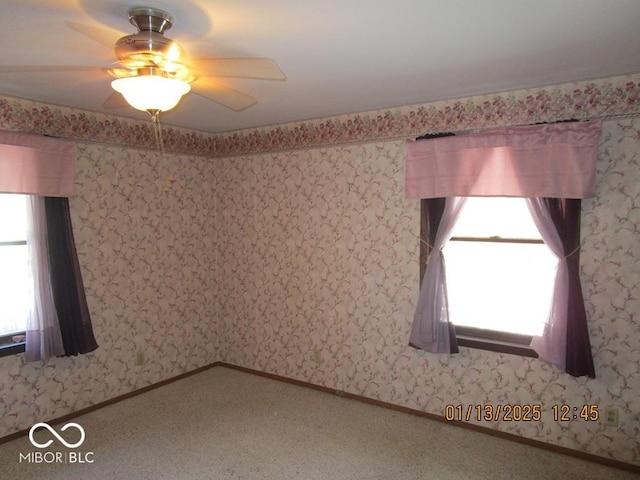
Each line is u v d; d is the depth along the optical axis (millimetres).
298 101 3033
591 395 2709
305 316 3846
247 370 4262
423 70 2340
